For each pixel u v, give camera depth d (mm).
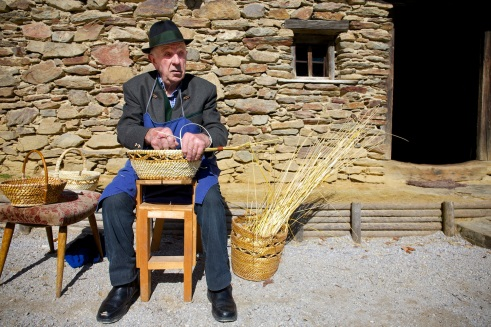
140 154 1990
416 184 4316
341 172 4406
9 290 2256
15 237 3131
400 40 8242
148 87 2387
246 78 4195
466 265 2725
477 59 5062
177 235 3203
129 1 4125
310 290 2350
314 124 4340
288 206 2533
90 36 4121
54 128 4164
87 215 2404
